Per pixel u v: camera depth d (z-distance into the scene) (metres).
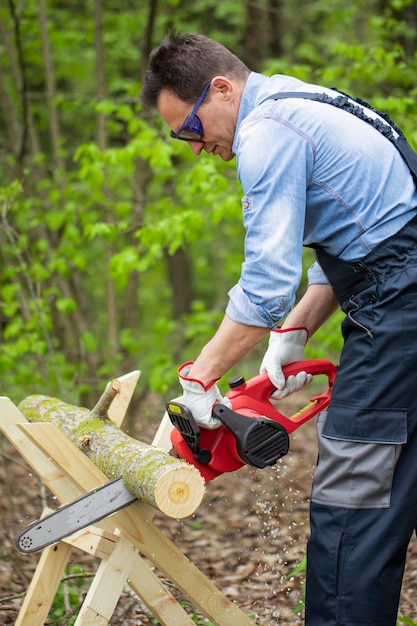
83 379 6.80
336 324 5.97
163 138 6.42
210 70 2.79
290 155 2.63
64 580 3.86
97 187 6.36
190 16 10.38
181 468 2.68
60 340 7.55
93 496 2.82
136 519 2.96
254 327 2.64
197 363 2.73
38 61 9.09
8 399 3.10
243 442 2.74
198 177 5.48
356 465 2.66
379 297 2.68
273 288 2.59
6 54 7.72
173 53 2.80
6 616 3.86
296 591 4.28
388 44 8.34
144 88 2.90
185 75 2.79
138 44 10.55
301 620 3.92
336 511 2.68
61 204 7.51
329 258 2.82
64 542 3.08
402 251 2.68
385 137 2.78
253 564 4.73
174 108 2.85
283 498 5.88
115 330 7.77
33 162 7.82
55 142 7.89
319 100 2.74
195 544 5.12
